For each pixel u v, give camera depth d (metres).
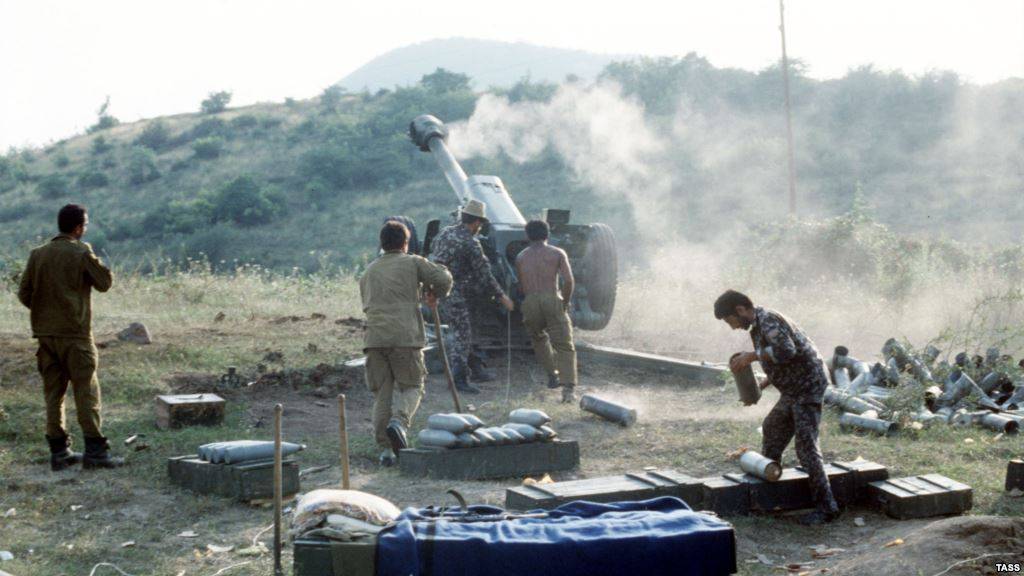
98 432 7.31
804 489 6.50
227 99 108.12
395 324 7.66
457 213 12.72
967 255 19.69
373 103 100.25
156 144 94.44
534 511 5.02
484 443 7.31
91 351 7.31
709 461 7.81
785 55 35.78
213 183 81.62
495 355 12.27
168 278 17.55
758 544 5.95
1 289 16.12
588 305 12.70
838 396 9.38
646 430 8.84
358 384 10.34
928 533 5.39
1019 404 9.48
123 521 6.16
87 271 7.24
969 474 7.21
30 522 6.07
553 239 12.48
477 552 4.43
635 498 6.13
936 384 9.91
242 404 9.40
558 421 9.16
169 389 9.60
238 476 6.47
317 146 85.94
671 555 4.51
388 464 7.66
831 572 5.17
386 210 70.56
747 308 6.43
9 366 9.80
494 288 10.48
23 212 80.56
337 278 20.05
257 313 14.73
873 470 6.69
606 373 11.91
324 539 4.55
